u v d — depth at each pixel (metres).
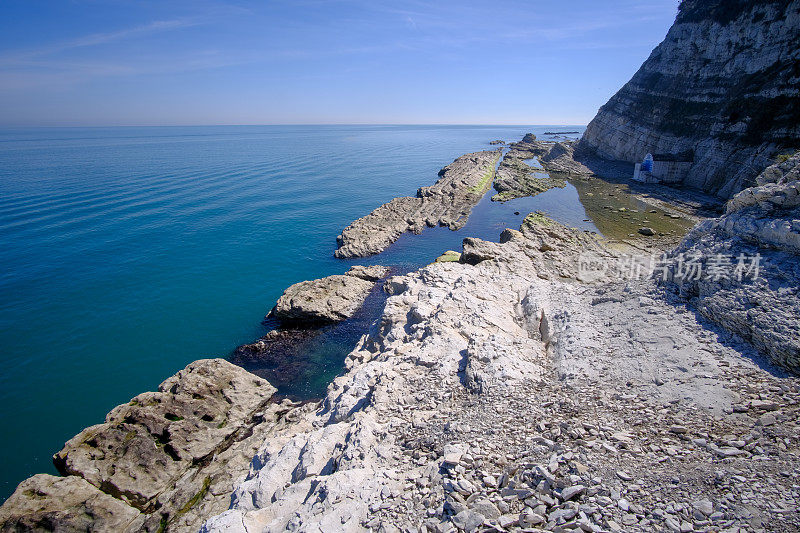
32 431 23.62
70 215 59.03
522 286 29.08
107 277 41.62
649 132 81.44
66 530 15.90
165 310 35.88
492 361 16.80
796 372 13.20
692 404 12.67
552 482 9.89
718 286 17.55
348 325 32.72
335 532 9.58
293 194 79.75
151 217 59.97
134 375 28.19
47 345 30.91
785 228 16.67
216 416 22.27
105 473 18.66
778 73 55.00
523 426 12.92
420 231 57.03
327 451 14.06
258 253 48.84
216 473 18.39
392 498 10.58
